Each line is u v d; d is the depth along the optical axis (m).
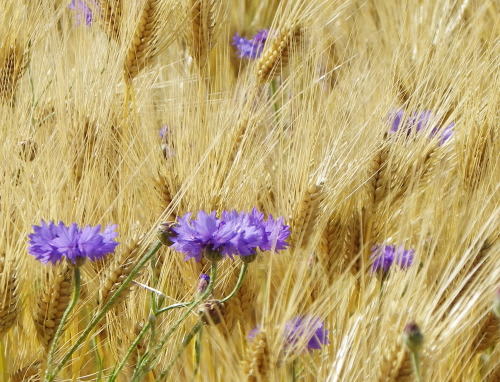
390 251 1.35
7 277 1.29
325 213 1.36
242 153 1.39
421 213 1.40
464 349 1.32
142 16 1.49
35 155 1.40
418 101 1.45
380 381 1.21
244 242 1.25
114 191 1.40
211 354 1.34
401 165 1.39
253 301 1.34
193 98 1.47
